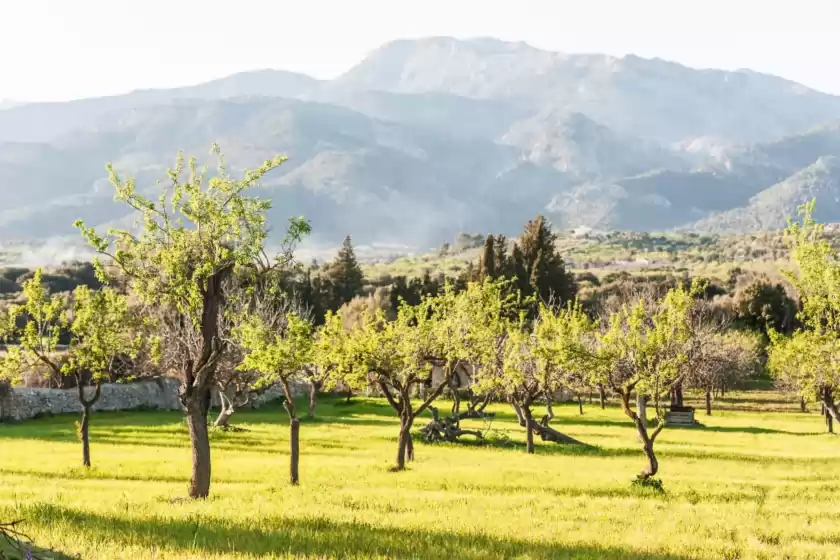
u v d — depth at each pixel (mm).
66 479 33312
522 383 53938
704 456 53344
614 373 39406
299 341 34375
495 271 134500
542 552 17844
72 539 15898
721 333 116438
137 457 42250
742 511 27375
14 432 57156
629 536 20891
